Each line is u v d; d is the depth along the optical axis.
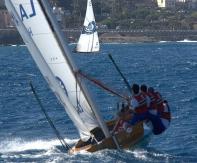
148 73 197.88
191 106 110.94
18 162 67.75
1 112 108.44
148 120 70.44
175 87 149.50
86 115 70.75
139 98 70.00
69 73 70.38
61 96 71.44
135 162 66.75
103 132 70.62
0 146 76.38
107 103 114.62
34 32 70.44
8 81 176.88
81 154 69.31
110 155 68.62
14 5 70.62
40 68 71.69
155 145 75.62
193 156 70.19
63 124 93.12
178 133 83.19
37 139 81.31
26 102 121.50
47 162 67.38
